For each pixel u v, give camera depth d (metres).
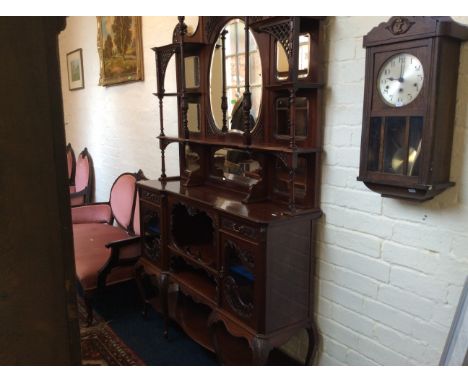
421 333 1.54
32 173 0.53
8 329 0.54
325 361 1.94
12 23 0.49
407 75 1.35
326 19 1.68
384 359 1.69
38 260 0.55
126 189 3.18
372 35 1.42
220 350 2.10
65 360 0.60
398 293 1.60
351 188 1.71
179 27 2.23
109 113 3.67
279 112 1.88
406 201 1.53
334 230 1.80
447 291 1.45
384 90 1.42
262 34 1.87
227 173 2.22
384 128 1.44
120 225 3.21
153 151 3.08
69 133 4.70
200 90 2.32
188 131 2.34
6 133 0.50
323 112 1.76
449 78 1.31
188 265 2.44
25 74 0.51
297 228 1.76
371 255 1.68
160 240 2.38
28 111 0.52
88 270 2.54
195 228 2.41
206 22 2.21
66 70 4.50
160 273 2.38
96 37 3.69
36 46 0.51
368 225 1.67
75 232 3.10
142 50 3.02
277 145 1.84
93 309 2.82
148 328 2.58
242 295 1.84
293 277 1.79
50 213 0.55
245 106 1.87
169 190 2.26
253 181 2.03
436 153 1.32
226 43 2.10
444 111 1.32
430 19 1.26
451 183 1.38
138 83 3.14
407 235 1.54
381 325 1.68
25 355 0.56
